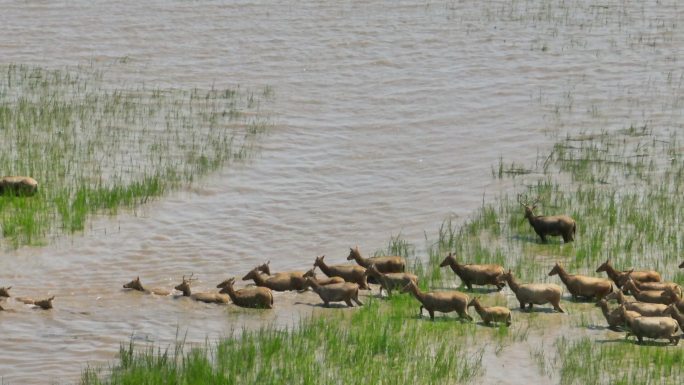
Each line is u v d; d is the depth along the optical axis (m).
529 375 63.72
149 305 78.00
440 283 82.62
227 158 115.50
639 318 68.50
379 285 83.94
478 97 139.50
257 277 81.56
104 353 68.44
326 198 105.25
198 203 102.44
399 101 138.25
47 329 72.88
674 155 115.00
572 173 109.94
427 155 118.56
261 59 156.62
